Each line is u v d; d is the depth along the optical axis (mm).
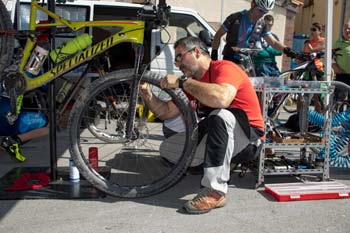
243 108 2871
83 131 5113
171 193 3109
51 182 3160
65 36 5207
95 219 2604
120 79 2879
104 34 5090
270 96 3406
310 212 2779
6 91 3049
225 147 2736
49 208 2752
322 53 4391
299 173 3297
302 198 2988
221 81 2736
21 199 2879
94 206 2809
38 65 3008
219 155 2730
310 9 14773
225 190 2809
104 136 3867
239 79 2824
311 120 3600
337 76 5812
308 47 7125
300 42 11555
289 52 4398
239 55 4168
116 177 3391
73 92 3969
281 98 3814
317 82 3223
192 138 2861
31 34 2988
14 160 3826
